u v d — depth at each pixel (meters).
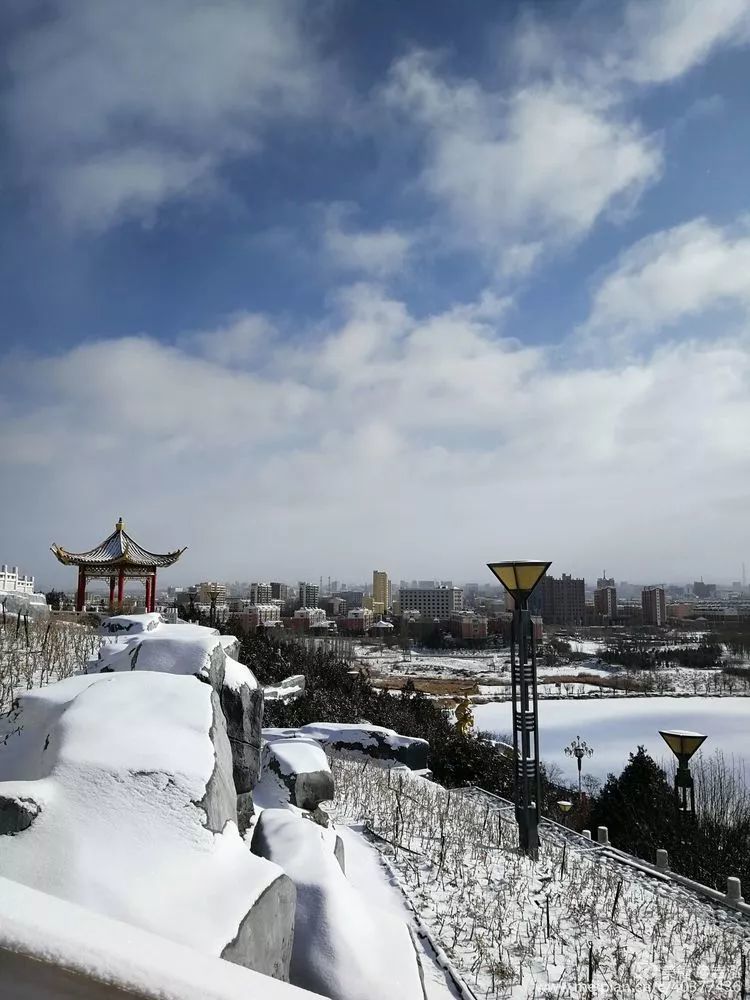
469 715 29.11
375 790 14.05
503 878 10.11
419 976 5.32
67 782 4.27
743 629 126.88
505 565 12.84
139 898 3.60
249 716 8.44
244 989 1.57
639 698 73.94
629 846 16.70
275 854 6.37
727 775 32.69
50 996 1.46
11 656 12.51
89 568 27.62
